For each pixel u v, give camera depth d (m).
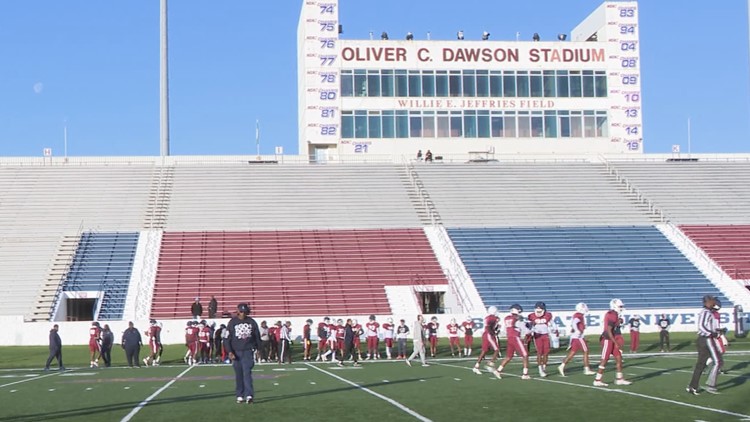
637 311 44.09
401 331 35.81
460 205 57.78
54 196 56.94
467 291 47.00
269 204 57.00
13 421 15.61
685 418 14.61
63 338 40.75
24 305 44.69
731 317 45.16
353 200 57.91
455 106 64.50
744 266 50.72
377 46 64.06
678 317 44.47
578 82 65.44
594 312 43.84
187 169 61.81
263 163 62.97
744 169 64.69
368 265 49.56
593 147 65.31
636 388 19.73
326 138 63.25
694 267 50.50
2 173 59.94
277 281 47.53
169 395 19.98
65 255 49.69
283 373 27.05
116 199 56.94
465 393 19.23
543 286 47.75
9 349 39.03
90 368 31.88
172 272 48.19
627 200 59.38
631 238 54.00
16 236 51.62
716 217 57.31
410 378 24.00
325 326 35.97
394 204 57.62
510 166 63.31
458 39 65.94
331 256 50.50
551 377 23.30
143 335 40.94
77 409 17.34
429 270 49.25
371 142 63.69
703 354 18.25
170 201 56.91
